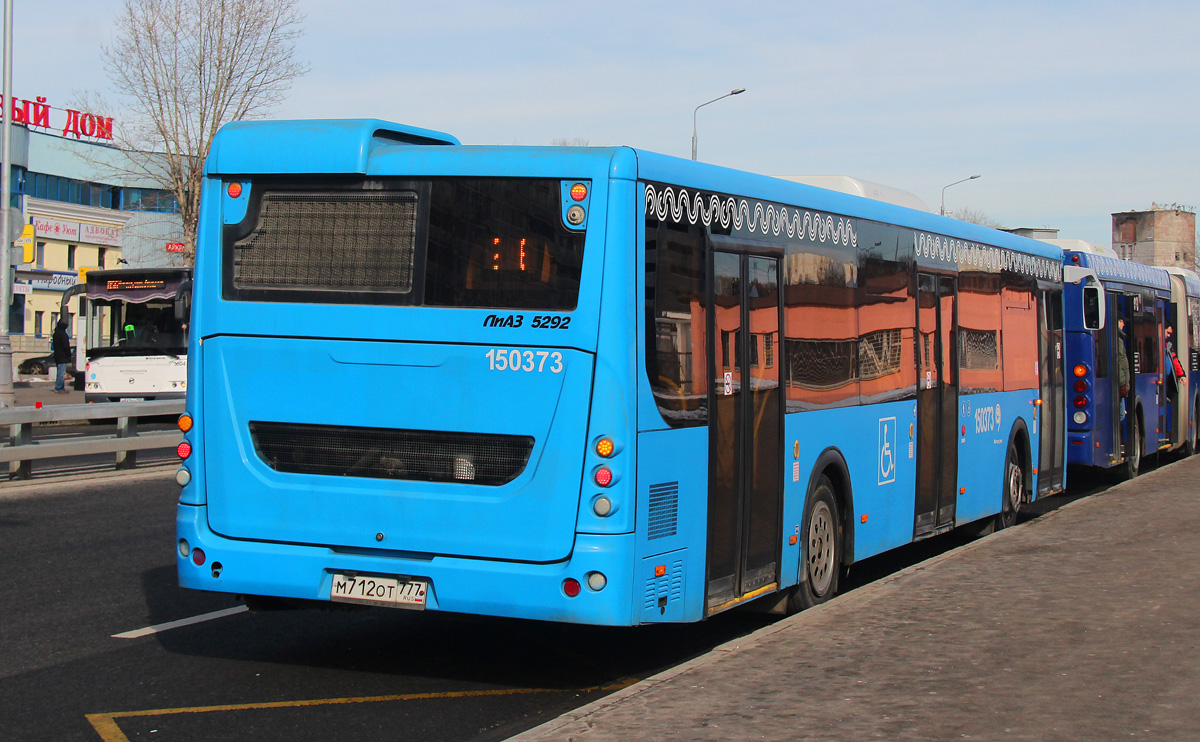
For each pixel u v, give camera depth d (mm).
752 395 7922
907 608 8336
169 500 15164
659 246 6887
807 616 8086
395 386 6891
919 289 11031
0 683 7078
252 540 7168
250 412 7184
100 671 7375
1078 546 11070
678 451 7004
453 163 6848
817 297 8953
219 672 7406
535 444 6629
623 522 6523
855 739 5406
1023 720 5699
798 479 8625
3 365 29172
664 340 6902
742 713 5809
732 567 7691
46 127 67938
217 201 7285
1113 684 6332
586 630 8922
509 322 6691
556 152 6703
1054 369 15406
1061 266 15828
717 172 7602
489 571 6633
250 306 7172
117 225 72562
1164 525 12352
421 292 6883
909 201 11758
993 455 13070
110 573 10500
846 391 9453
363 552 6961
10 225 29594
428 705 6742
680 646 8469
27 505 14492
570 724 5641
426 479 6855
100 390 30578
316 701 6781
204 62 49250
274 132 7145
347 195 7051
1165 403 21297
